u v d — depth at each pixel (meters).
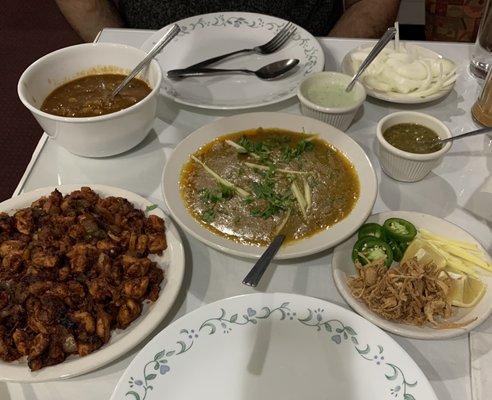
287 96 1.14
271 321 0.75
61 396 0.73
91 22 1.70
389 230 0.87
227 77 1.25
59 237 0.86
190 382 0.70
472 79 1.24
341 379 0.70
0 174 2.06
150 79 1.08
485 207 0.97
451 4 2.19
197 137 1.03
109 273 0.81
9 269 0.82
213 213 0.91
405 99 1.14
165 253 0.86
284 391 0.70
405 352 0.70
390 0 1.63
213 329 0.74
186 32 1.38
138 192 1.02
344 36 1.65
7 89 2.45
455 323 0.76
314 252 0.82
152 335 0.80
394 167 0.98
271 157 1.02
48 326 0.74
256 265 0.79
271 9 1.64
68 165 1.08
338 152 1.02
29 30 2.77
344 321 0.74
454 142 1.09
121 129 0.99
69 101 1.07
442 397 0.71
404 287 0.79
